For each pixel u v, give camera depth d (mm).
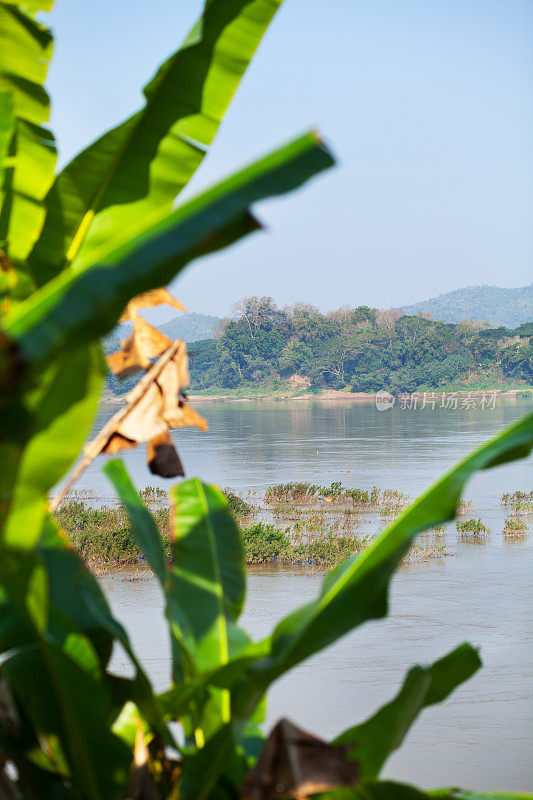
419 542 52594
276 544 50031
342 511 70750
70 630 3732
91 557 44719
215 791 3646
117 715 3836
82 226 4371
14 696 3750
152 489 74375
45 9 4336
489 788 15516
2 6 4293
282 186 2463
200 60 4316
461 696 22438
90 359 2920
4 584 3148
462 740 18828
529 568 43344
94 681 3504
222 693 4168
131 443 4461
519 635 29188
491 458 3096
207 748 3475
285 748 3170
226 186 2514
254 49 4328
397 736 3629
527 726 19625
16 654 3785
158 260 2393
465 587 38812
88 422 2941
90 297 2377
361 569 3365
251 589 40562
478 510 68750
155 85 4355
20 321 2451
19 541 2889
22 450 2561
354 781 3137
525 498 74500
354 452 126500
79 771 3609
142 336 4789
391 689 22719
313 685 23312
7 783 3619
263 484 89938
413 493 78812
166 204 4398
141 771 3441
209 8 4285
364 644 28219
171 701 3797
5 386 2215
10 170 4406
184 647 4082
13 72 4406
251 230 2488
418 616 32812
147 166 4363
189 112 4352
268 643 3688
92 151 4332
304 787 3104
